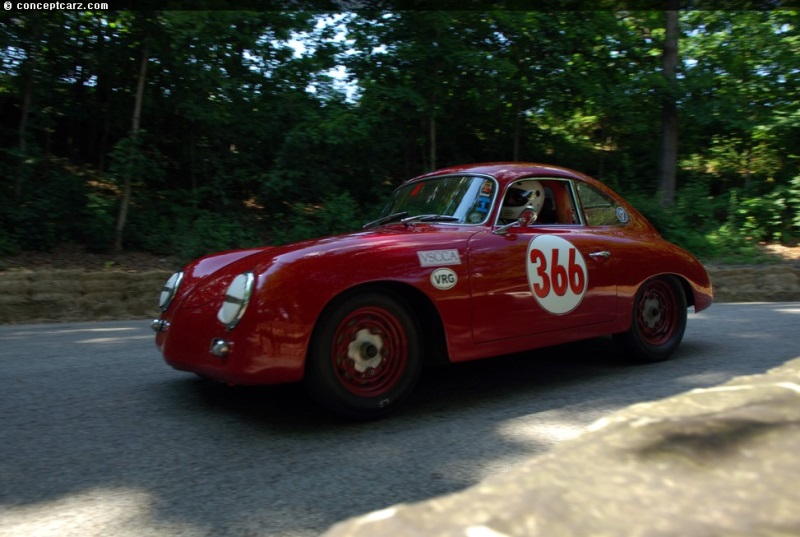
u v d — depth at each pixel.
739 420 0.67
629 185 15.32
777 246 13.65
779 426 0.66
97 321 8.57
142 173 10.95
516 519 0.51
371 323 3.41
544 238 4.08
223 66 12.67
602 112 14.60
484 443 3.11
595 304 4.29
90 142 13.44
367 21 12.98
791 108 15.05
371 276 3.33
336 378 3.29
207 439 3.21
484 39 13.68
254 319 3.12
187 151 13.18
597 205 4.71
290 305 3.14
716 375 4.43
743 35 14.99
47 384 4.29
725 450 0.62
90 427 3.39
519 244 3.94
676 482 0.57
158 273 9.49
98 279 9.00
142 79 11.30
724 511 0.52
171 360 3.52
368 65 13.08
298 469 2.80
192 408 3.74
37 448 3.08
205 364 3.30
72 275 8.87
